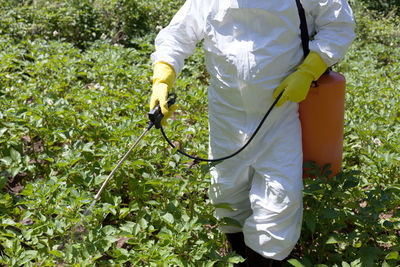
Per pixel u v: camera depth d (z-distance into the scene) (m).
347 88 5.12
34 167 3.45
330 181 2.81
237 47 2.38
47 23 7.43
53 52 6.09
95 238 2.58
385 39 8.65
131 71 5.34
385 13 10.96
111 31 7.77
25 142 4.01
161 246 2.52
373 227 2.79
